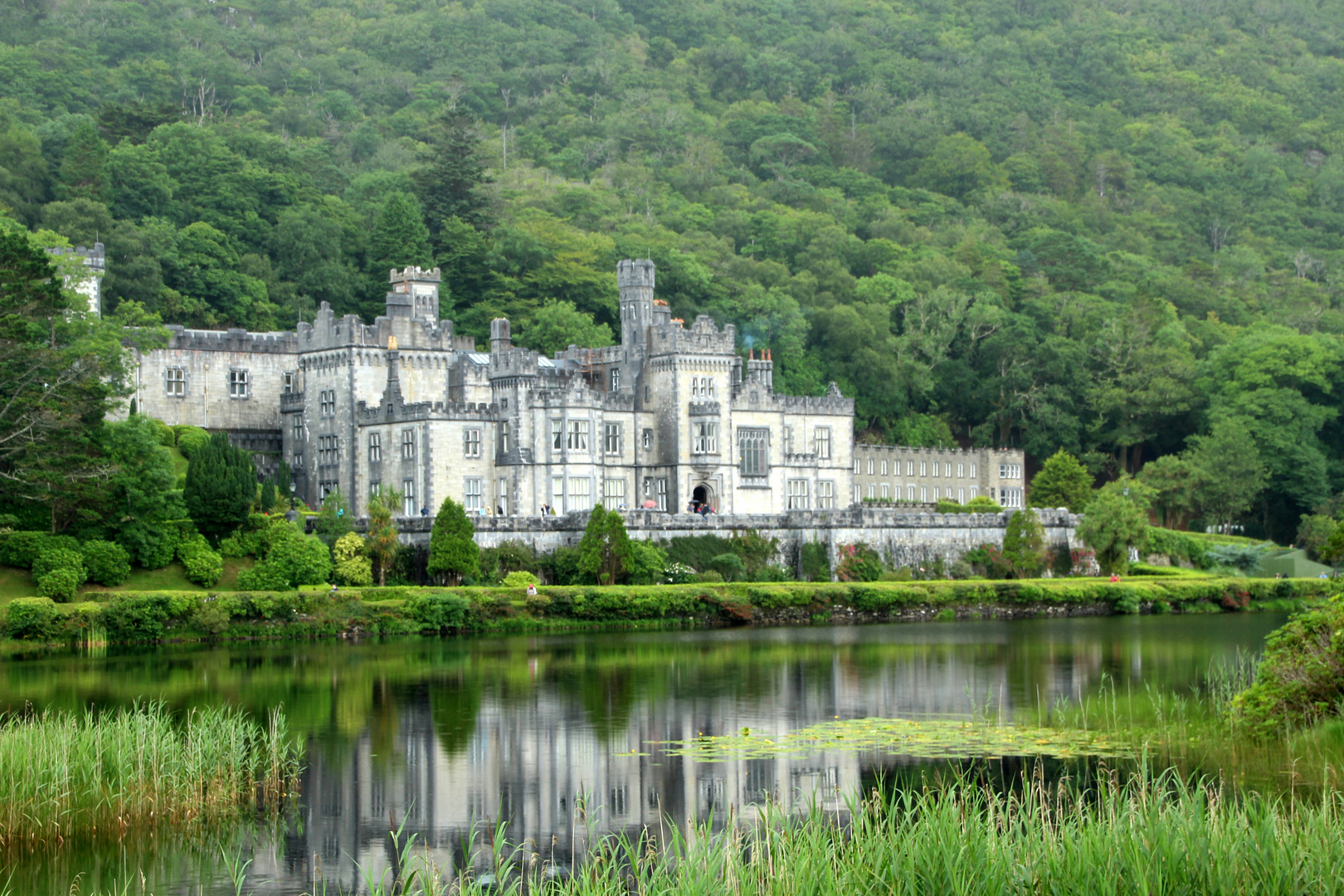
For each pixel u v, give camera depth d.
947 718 71.38
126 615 100.19
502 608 111.38
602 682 83.19
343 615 105.81
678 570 124.62
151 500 108.81
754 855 41.72
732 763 61.56
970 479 197.50
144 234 177.62
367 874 44.94
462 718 72.06
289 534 111.75
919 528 139.50
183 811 53.22
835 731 67.88
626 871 48.22
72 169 189.62
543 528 123.44
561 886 44.53
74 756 53.50
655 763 61.88
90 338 120.38
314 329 142.00
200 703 75.94
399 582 117.75
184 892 46.12
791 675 85.62
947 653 96.56
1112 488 169.88
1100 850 40.75
